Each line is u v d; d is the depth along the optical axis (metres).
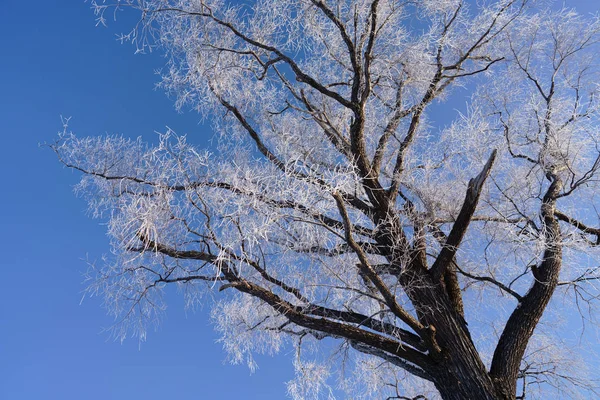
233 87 6.40
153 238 4.64
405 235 5.43
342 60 6.60
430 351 4.89
